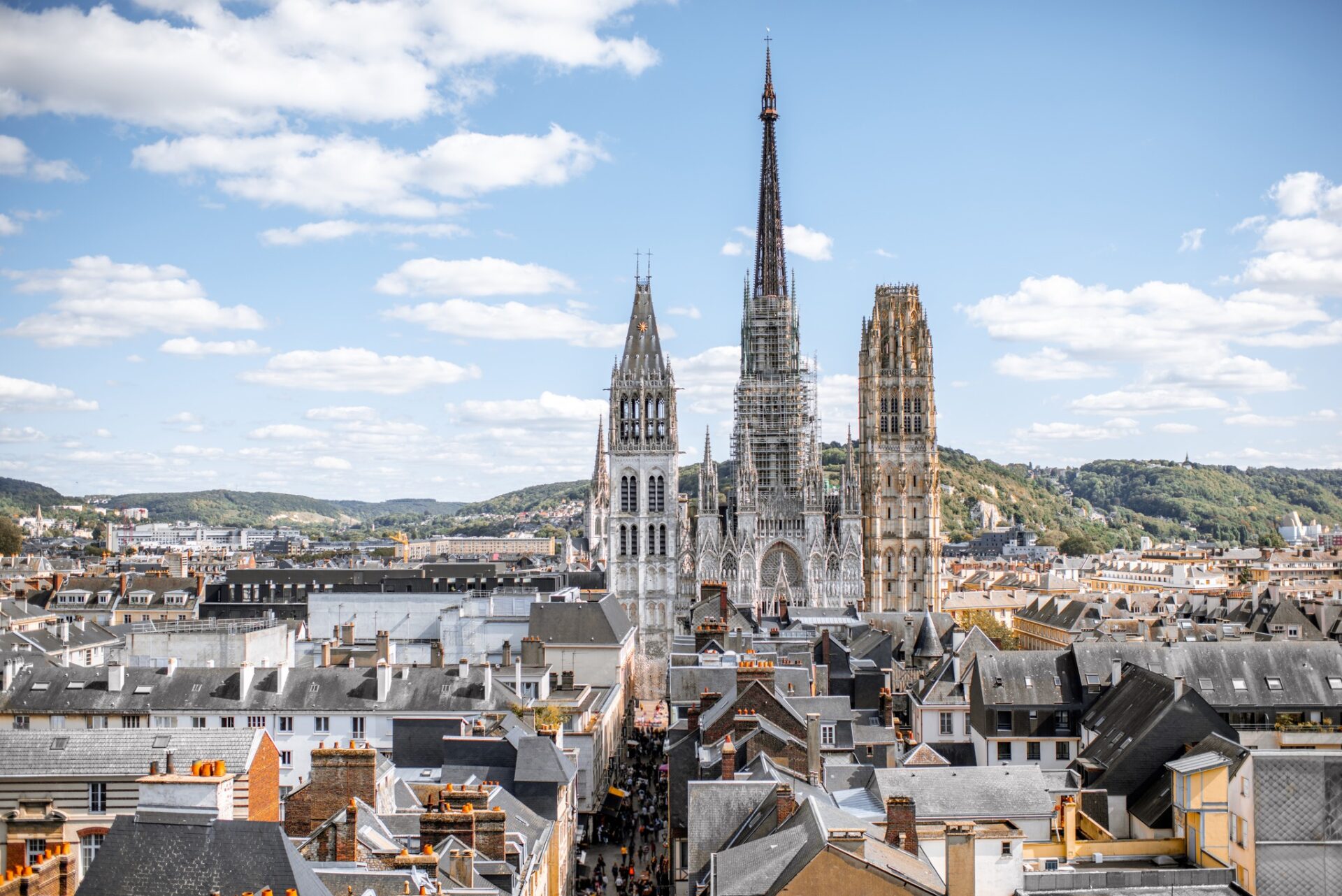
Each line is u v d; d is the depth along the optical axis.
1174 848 93.06
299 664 176.50
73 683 140.00
